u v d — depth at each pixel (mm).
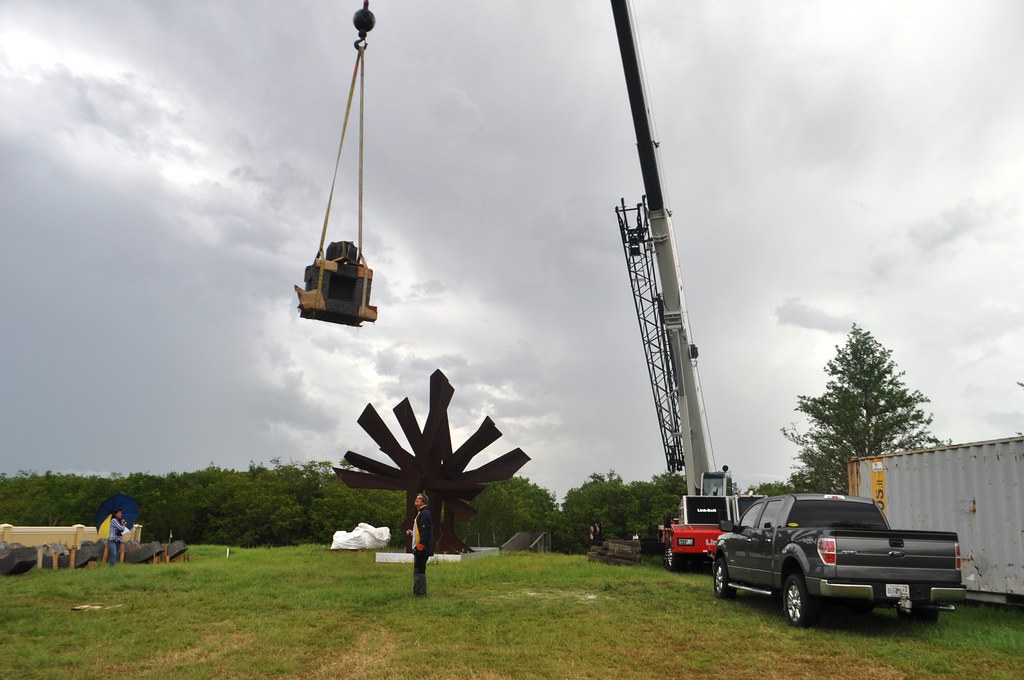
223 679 7859
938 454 14258
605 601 13156
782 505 12273
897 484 15242
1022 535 12398
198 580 15812
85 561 19672
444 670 8195
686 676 8188
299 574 17484
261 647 9180
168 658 8703
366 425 25172
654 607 12562
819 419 39344
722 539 14195
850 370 39031
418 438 25047
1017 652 9297
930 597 10234
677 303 23750
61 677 7781
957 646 9656
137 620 10859
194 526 52500
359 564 21562
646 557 25141
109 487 52812
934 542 10453
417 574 13414
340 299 12461
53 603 12469
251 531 51375
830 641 9836
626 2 22000
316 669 8297
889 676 8266
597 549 23562
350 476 24844
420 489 24672
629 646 9477
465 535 68188
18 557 16797
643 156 23016
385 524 56250
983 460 13258
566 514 71688
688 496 21734
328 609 11930
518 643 9562
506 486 77375
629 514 64125
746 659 8906
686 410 23703
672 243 23672
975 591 13188
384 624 10766
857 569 10266
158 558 23156
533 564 21078
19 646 9102
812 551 10641
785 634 10305
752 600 13664
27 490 55688
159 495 52562
